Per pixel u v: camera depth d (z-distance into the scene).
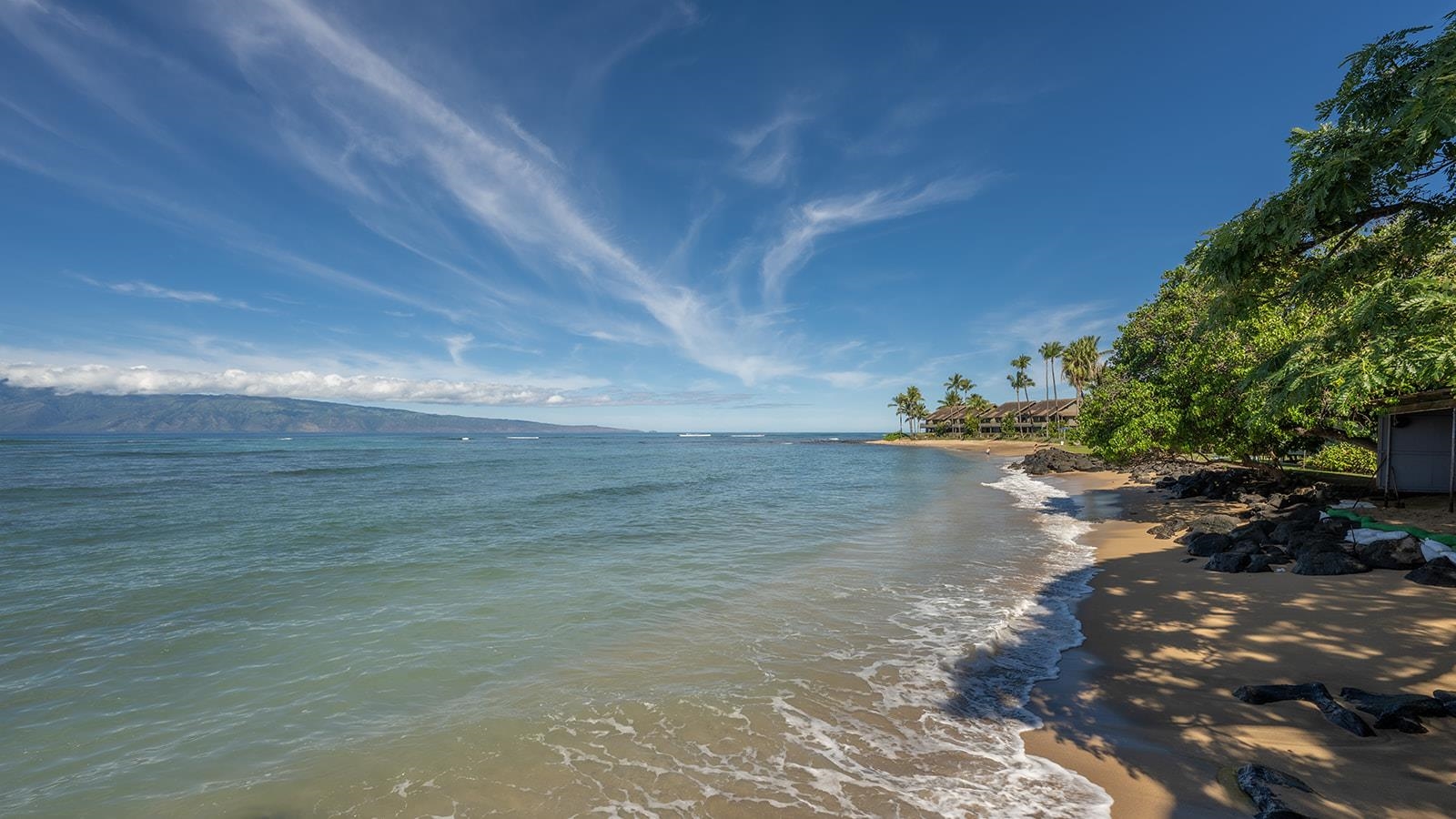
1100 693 6.64
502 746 5.82
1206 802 4.54
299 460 57.56
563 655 8.13
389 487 31.50
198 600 10.77
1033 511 22.83
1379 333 5.98
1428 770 4.58
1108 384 23.28
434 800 4.99
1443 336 5.44
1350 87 5.77
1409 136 4.89
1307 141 5.98
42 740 6.07
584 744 5.83
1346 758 4.87
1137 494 26.92
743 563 13.64
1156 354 20.55
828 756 5.54
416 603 10.55
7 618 9.76
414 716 6.46
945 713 6.35
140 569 13.08
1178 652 7.60
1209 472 26.17
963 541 16.28
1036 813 4.59
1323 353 6.79
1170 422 18.08
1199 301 17.75
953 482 36.12
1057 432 91.69
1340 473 23.81
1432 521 11.89
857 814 4.67
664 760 5.53
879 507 24.05
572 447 109.44
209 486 31.58
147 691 7.15
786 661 7.87
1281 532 12.95
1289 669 6.75
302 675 7.55
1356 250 6.57
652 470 45.19
